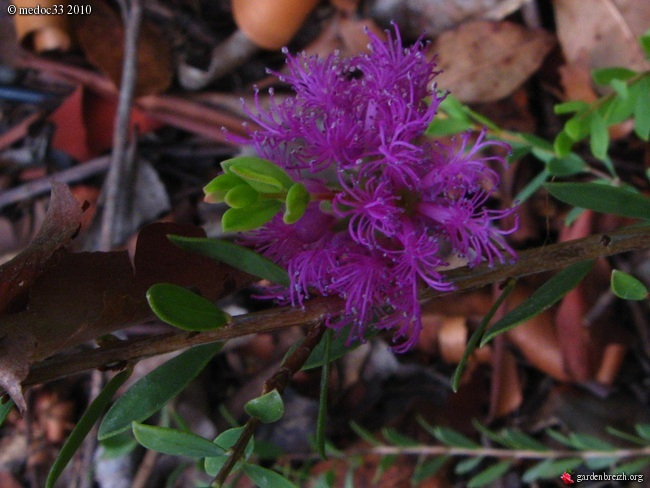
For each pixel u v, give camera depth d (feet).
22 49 0.66
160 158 0.68
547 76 0.63
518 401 0.61
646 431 0.45
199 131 0.66
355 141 0.25
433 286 0.25
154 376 0.24
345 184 0.25
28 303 0.22
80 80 0.66
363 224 0.25
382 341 0.63
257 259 0.24
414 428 0.62
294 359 0.24
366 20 0.62
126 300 0.23
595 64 0.59
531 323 0.58
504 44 0.60
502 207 0.60
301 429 0.62
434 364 0.63
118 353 0.23
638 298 0.26
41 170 0.68
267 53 0.67
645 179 0.62
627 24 0.57
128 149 0.65
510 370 0.61
